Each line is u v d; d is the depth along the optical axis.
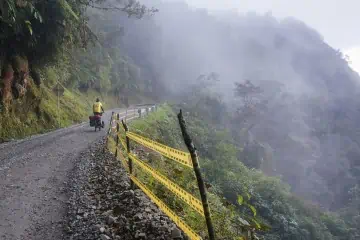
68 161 9.89
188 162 2.98
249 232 4.85
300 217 31.83
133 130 14.66
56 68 23.56
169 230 4.51
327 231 34.97
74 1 18.25
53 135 16.05
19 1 13.46
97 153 11.05
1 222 5.12
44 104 20.77
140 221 4.83
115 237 4.45
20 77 16.69
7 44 15.68
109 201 5.96
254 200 26.06
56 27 16.47
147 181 6.91
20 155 10.49
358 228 45.06
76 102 30.97
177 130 27.67
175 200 5.84
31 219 5.31
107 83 52.91
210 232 2.74
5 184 7.20
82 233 4.67
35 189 6.95
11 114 16.00
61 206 5.96
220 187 22.88
